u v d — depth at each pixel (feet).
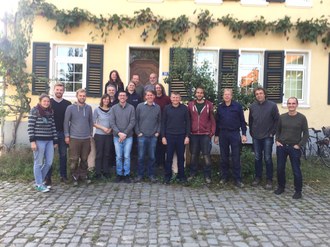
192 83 20.35
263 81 27.50
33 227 12.04
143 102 19.44
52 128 17.04
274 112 17.94
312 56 27.50
